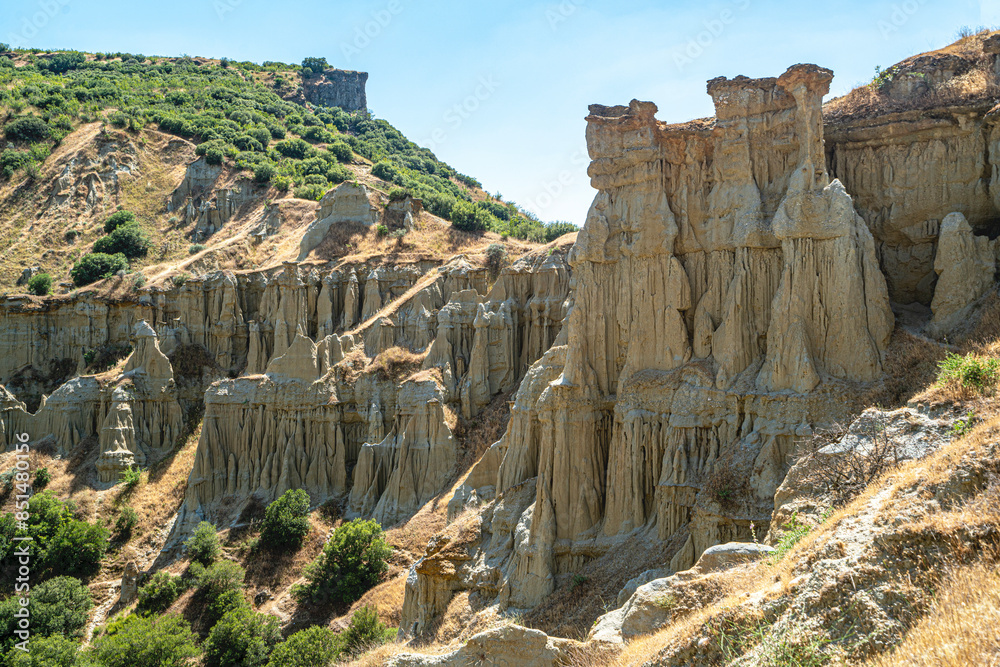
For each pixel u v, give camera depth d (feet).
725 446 117.50
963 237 111.65
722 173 130.31
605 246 140.15
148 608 189.16
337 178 402.93
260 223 330.13
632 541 123.54
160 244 351.67
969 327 106.93
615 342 139.33
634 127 138.82
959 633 44.01
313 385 227.61
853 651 48.49
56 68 554.46
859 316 111.75
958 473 56.80
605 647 71.92
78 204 367.86
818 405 109.19
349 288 255.91
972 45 130.11
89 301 287.48
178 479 233.96
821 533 61.77
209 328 273.13
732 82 128.36
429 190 412.36
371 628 153.17
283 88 577.84
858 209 127.24
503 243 274.57
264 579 193.67
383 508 201.57
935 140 122.21
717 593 69.00
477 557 141.79
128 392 248.32
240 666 161.79
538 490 134.51
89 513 222.69
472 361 214.48
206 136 413.80
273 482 222.28
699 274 132.67
